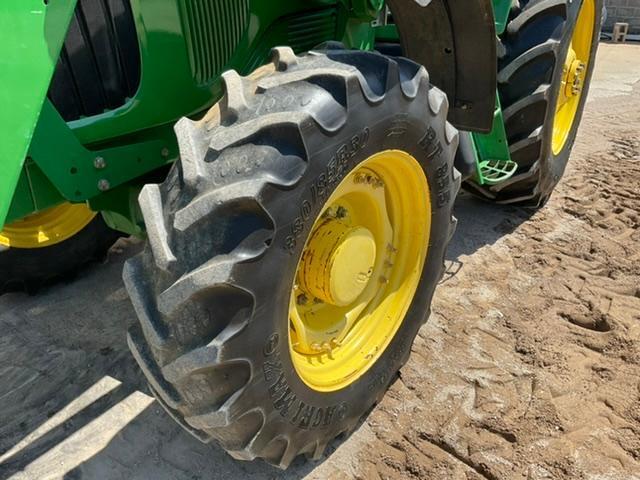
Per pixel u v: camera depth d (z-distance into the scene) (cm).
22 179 184
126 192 218
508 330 290
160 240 158
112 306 313
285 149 161
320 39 252
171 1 188
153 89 194
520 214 402
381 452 227
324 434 209
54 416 245
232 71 175
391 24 323
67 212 315
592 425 237
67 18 154
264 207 155
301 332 202
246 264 154
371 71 183
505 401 248
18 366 271
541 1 339
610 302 307
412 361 270
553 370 264
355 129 173
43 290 327
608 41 1041
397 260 234
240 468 221
